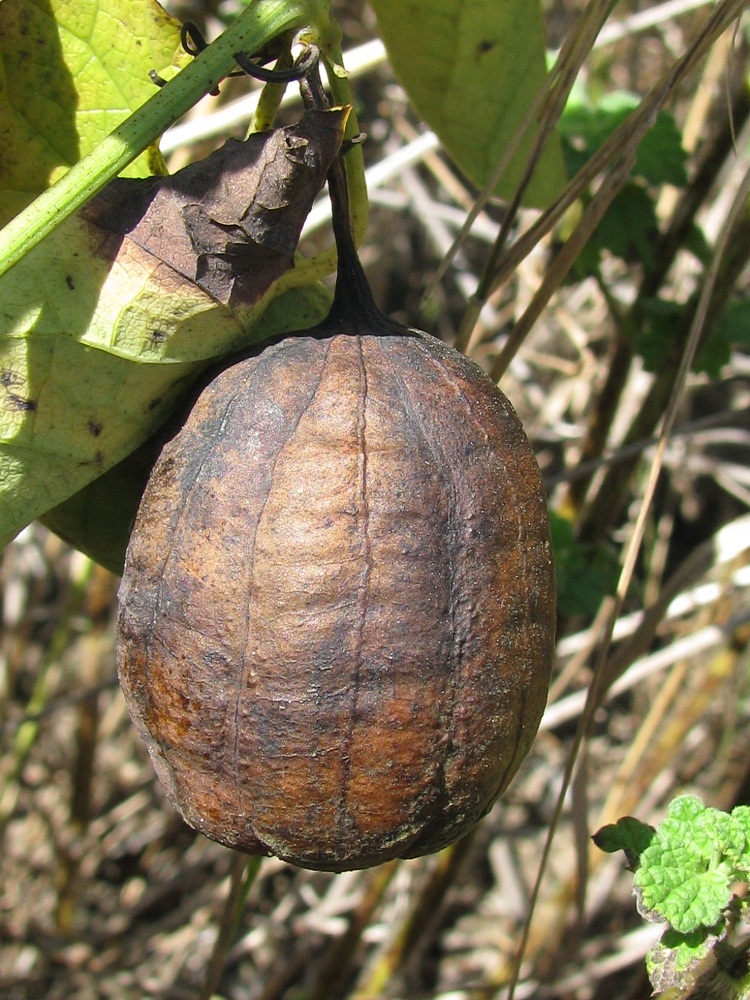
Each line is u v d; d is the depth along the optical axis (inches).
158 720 3.8
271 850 3.8
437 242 10.9
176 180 3.9
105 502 4.4
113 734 11.9
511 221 5.2
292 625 3.6
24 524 4.0
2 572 11.4
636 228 7.1
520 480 3.8
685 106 10.8
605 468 7.7
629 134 4.9
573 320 10.7
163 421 4.0
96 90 4.4
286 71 3.7
